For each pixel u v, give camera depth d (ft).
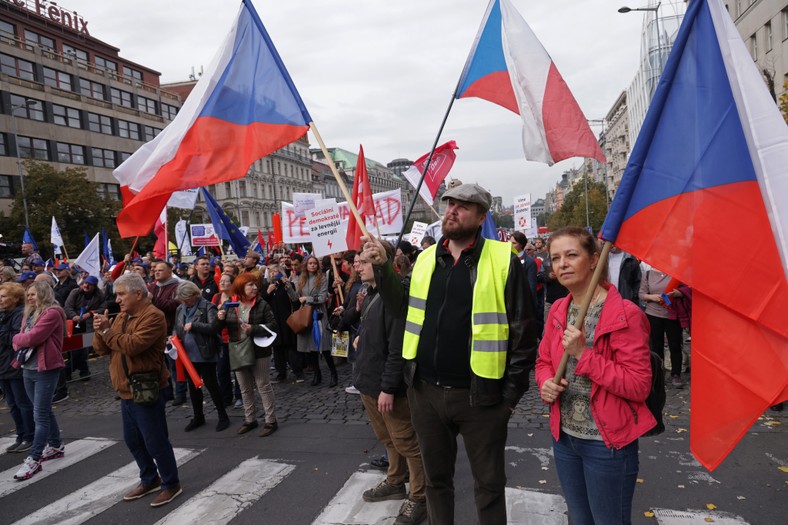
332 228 24.12
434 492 9.53
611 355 7.53
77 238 108.68
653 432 7.64
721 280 7.71
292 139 13.00
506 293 8.77
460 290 9.05
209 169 13.62
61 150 144.46
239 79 13.75
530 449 15.60
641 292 21.59
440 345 9.05
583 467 7.89
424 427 9.41
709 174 7.80
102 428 20.62
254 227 225.35
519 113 15.37
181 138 13.87
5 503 14.24
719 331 7.83
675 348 21.08
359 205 23.40
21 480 15.66
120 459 17.10
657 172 8.13
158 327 13.37
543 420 18.11
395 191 38.96
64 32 151.74
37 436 16.20
